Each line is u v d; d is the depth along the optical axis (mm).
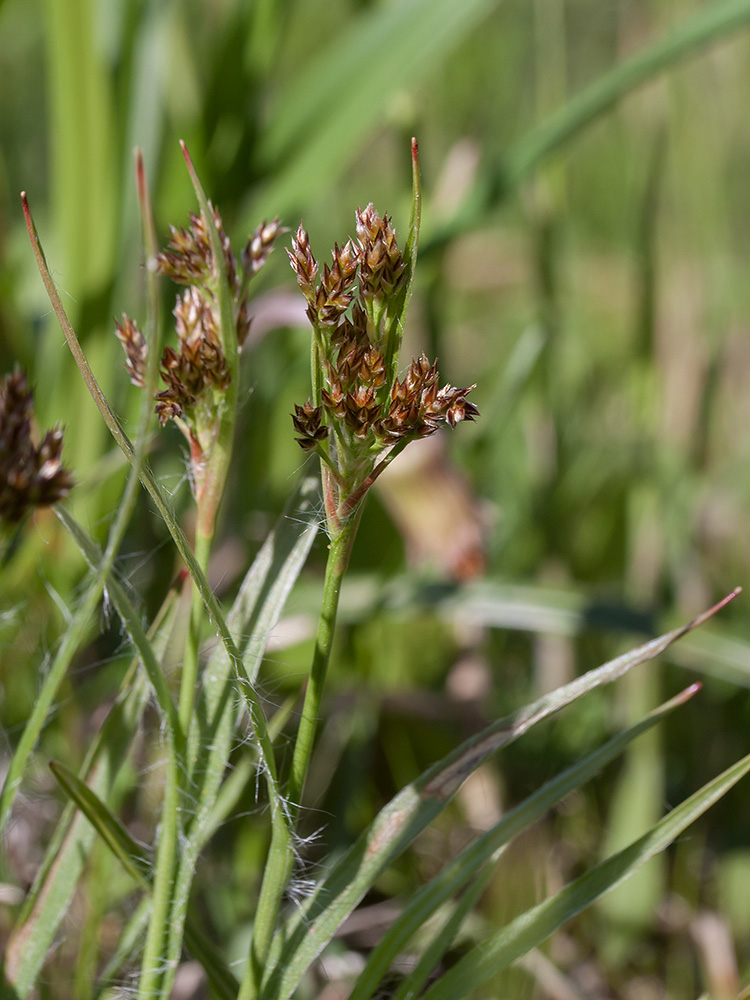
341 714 480
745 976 402
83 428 457
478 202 481
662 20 611
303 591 454
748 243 784
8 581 380
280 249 505
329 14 879
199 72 560
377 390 259
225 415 265
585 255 871
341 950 393
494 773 462
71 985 350
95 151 460
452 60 868
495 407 538
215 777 281
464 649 502
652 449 546
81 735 438
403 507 440
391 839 275
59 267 474
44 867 291
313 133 503
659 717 277
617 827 448
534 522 587
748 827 488
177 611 301
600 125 880
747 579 648
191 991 365
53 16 449
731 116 721
